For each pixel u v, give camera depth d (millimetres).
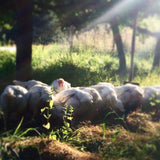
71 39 11867
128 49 15703
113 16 12156
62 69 10250
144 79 10453
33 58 12289
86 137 5492
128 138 5145
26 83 7102
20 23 9719
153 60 14336
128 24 12789
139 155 4465
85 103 6273
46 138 5371
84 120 6379
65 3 11797
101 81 9281
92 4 11766
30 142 5152
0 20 12859
